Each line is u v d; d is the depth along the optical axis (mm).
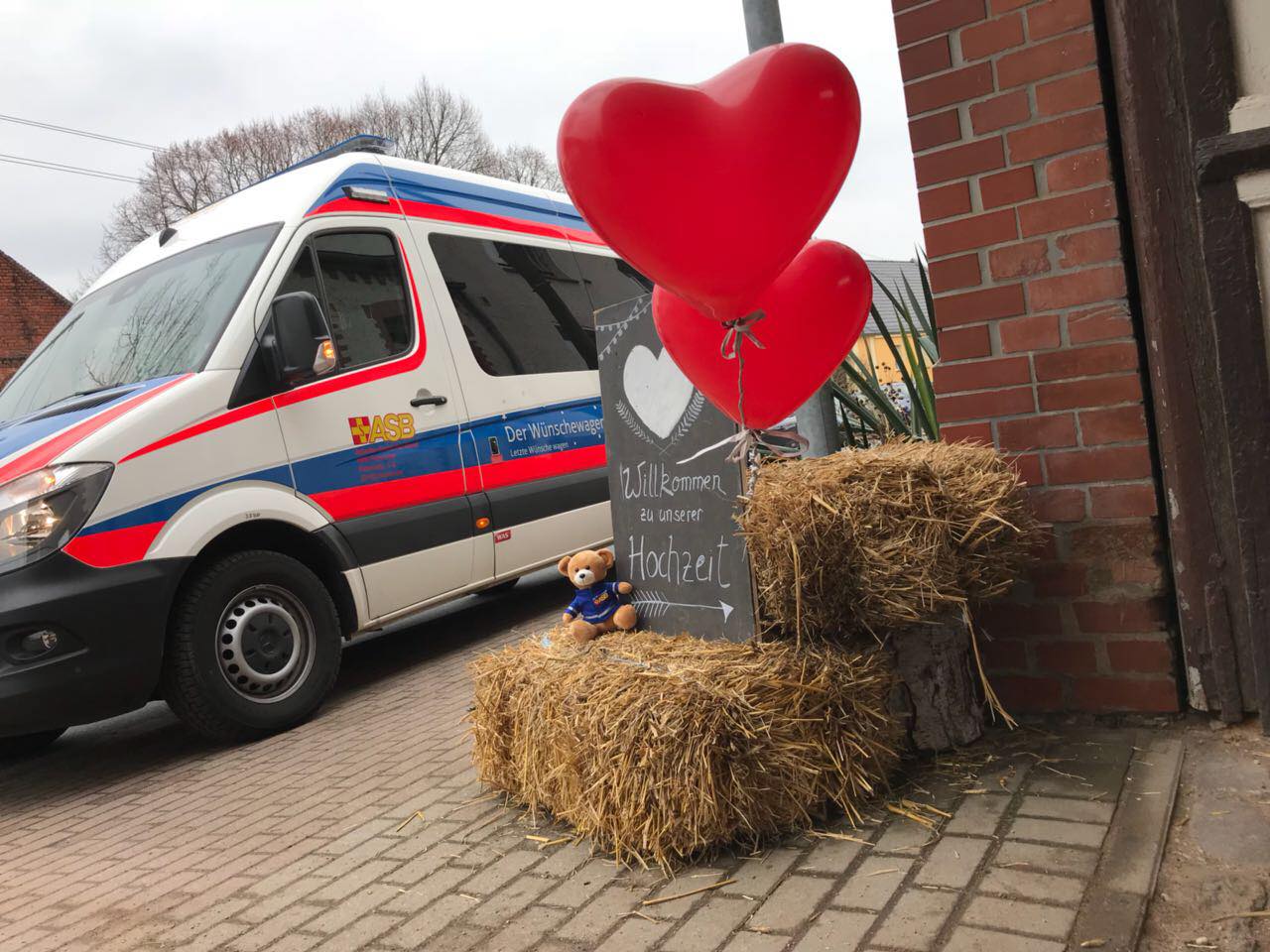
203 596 4512
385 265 5707
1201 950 1824
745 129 2041
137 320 5281
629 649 3010
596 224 2143
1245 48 2531
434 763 3918
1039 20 2932
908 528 2590
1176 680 2893
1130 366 2887
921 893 2184
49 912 3049
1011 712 3135
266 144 43750
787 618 2738
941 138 3139
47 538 4074
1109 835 2301
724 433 3145
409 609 5469
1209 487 2750
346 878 2861
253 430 4773
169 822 3771
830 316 2600
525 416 6289
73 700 4113
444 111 46344
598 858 2715
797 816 2586
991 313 3100
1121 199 2881
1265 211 2543
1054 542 3037
